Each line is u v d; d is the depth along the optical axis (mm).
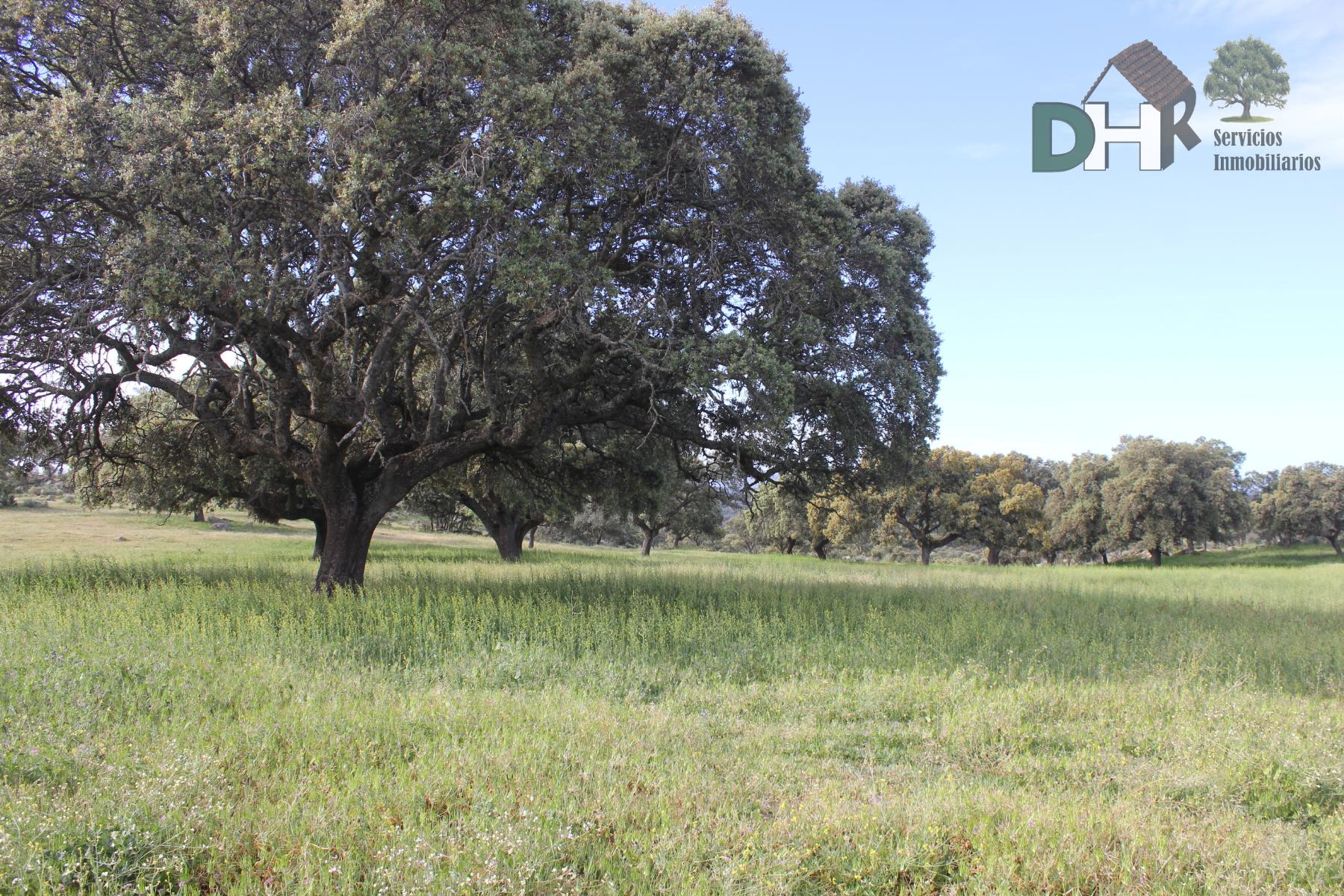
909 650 10195
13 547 33594
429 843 4410
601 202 14078
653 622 11133
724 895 4141
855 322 15227
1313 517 76562
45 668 7629
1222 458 65625
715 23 13211
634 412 16641
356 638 10016
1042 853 4645
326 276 12984
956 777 6051
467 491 30859
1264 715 7484
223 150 11859
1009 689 8391
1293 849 4766
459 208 11852
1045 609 15094
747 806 5258
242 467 22344
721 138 13375
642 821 4973
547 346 16000
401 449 15711
